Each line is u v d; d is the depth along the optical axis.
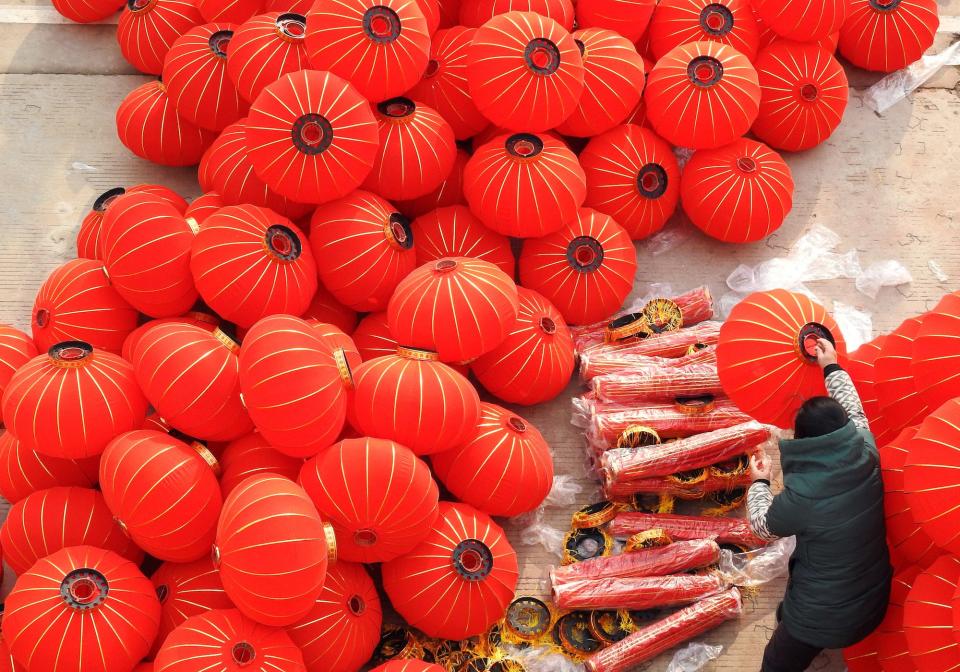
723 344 5.14
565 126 5.87
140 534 4.77
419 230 5.68
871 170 6.42
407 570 5.00
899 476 4.68
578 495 5.57
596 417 5.48
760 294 5.16
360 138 5.24
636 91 5.80
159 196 5.71
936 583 4.46
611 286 5.70
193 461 4.82
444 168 5.59
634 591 5.18
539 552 5.44
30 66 6.49
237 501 4.62
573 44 5.54
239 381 4.93
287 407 4.71
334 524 4.81
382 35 5.36
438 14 5.82
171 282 5.16
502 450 5.14
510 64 5.44
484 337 5.15
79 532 4.94
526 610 5.27
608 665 5.05
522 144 5.54
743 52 6.13
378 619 5.05
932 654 4.42
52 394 4.79
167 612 4.86
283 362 4.72
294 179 5.23
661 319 5.81
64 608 4.61
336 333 5.20
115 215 5.18
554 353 5.49
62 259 6.01
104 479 4.77
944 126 6.57
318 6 5.40
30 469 5.07
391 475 4.74
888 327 6.04
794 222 6.27
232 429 4.99
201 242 5.15
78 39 6.57
